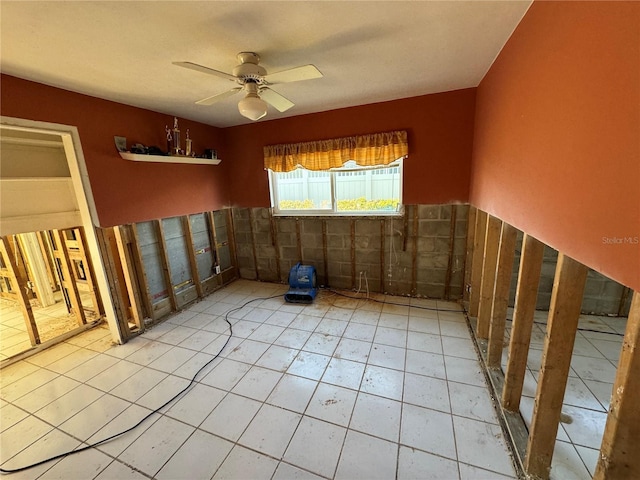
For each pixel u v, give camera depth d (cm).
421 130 326
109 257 287
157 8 142
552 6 124
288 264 447
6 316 383
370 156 345
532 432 145
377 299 380
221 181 435
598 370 230
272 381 234
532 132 146
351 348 274
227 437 184
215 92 270
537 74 140
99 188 274
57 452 179
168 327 330
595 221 92
